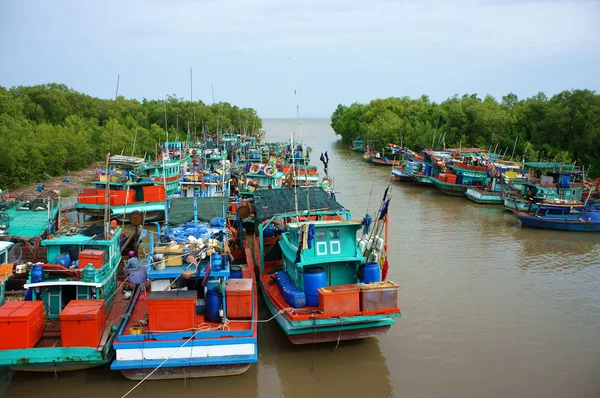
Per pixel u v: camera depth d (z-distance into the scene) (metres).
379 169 80.50
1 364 15.73
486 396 16.55
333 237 19.48
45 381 16.84
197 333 16.25
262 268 23.94
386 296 17.94
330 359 18.86
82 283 17.62
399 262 30.88
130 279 17.73
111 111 100.94
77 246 19.77
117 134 78.56
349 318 17.52
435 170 63.78
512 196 48.75
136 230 28.44
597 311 23.55
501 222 43.25
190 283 18.58
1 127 58.44
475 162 58.72
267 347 19.62
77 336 15.91
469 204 52.56
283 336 20.50
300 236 18.73
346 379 17.55
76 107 97.69
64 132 70.25
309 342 18.30
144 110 116.81
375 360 18.75
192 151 69.44
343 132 135.12
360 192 58.12
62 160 63.41
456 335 20.88
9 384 16.67
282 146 89.50
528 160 70.38
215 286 17.77
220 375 16.77
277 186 44.94
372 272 19.09
